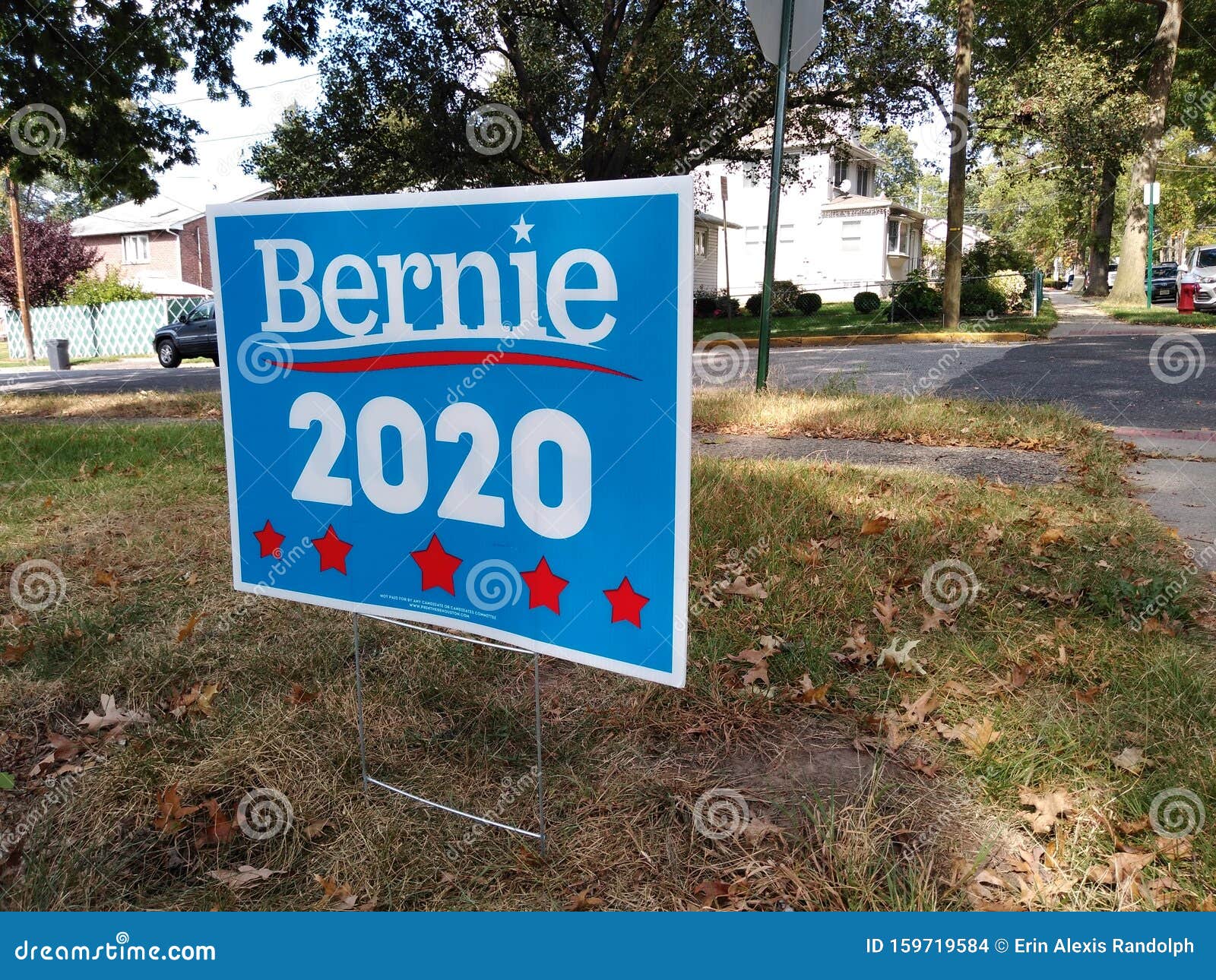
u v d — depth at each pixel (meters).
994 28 25.23
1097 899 1.84
